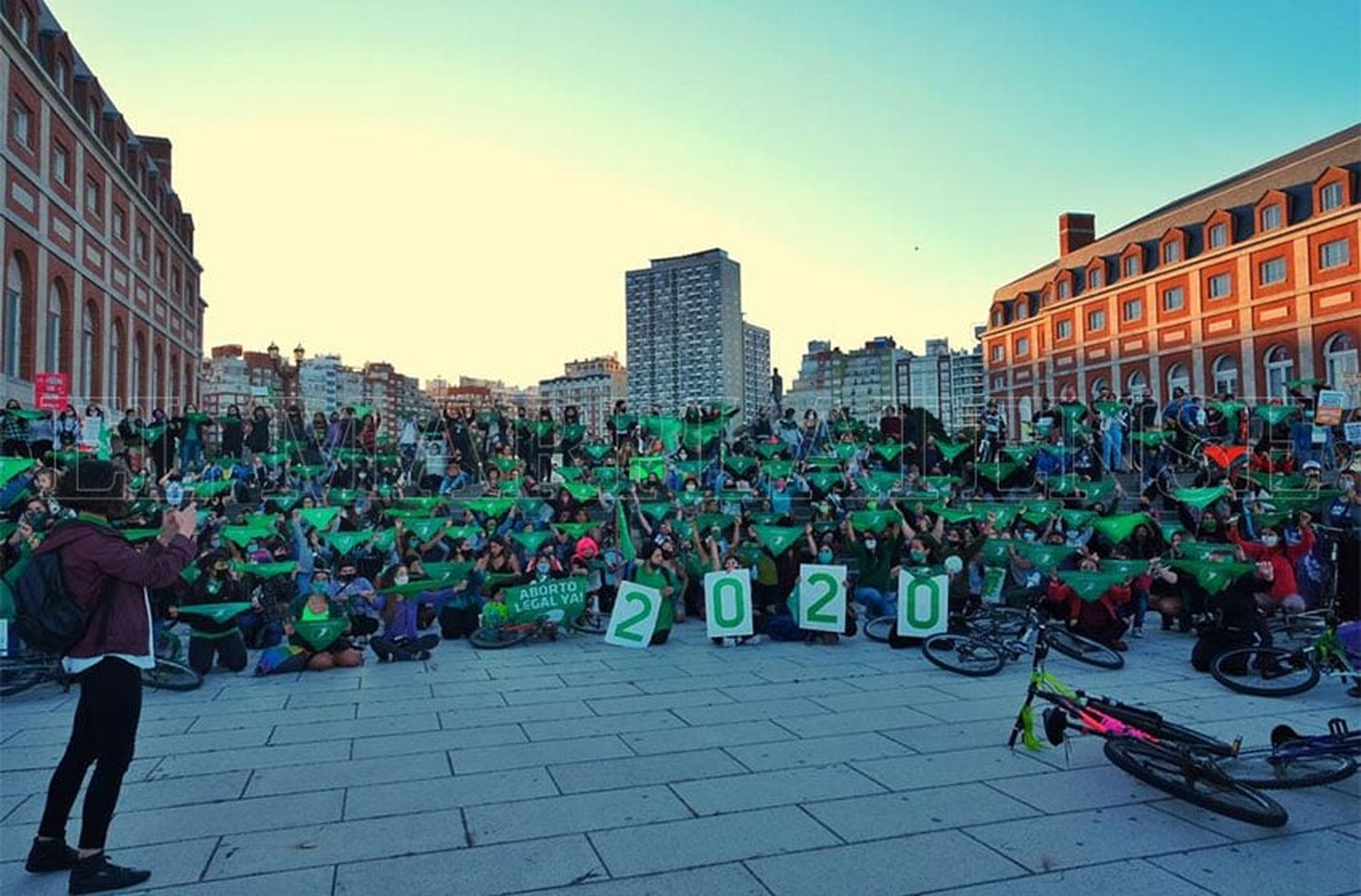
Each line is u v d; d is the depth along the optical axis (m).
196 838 4.80
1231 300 42.72
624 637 11.32
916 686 8.67
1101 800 5.32
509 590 11.49
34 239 28.00
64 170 31.27
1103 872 4.30
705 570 13.48
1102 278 52.03
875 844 4.64
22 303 27.59
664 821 5.01
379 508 16.67
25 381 27.11
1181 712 7.56
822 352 135.75
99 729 4.20
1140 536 12.94
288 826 4.98
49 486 13.33
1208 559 10.24
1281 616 10.66
